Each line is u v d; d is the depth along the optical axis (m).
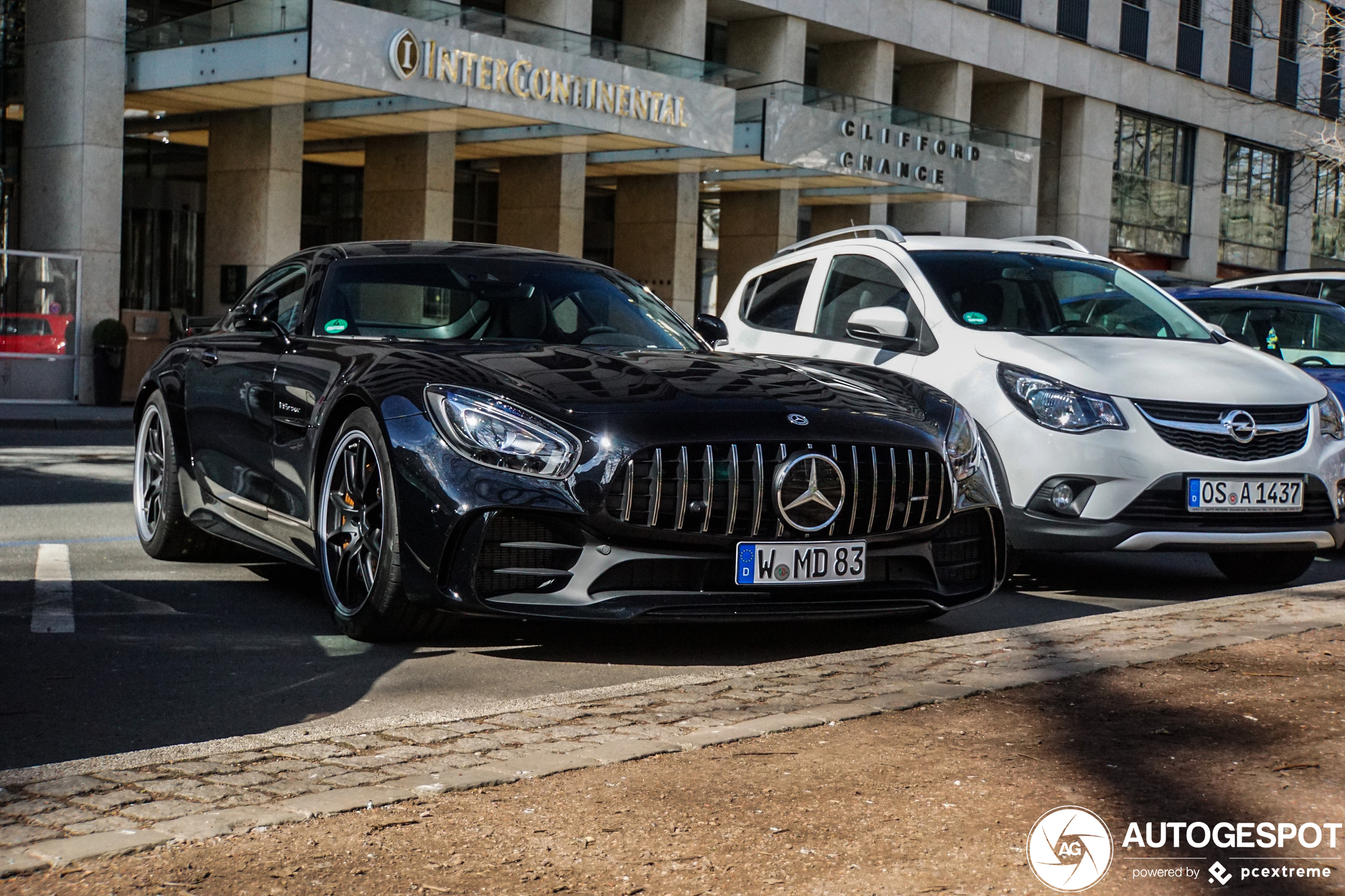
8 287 18.52
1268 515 6.21
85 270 19.06
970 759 3.29
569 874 2.51
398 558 4.37
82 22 18.98
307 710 3.77
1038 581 6.76
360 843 2.65
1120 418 6.08
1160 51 36.56
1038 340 6.55
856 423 4.58
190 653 4.45
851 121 25.67
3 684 3.97
